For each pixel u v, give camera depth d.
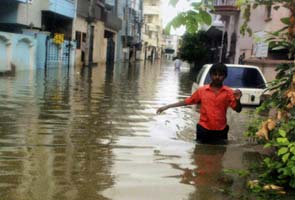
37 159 4.29
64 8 21.05
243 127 6.46
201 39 29.97
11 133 5.45
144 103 9.19
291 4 3.71
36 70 16.78
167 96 11.00
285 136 3.72
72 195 3.33
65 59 21.50
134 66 31.69
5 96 8.84
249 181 3.67
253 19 15.01
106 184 3.61
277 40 4.04
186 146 5.09
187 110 8.21
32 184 3.54
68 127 6.02
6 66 14.24
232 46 20.91
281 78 4.00
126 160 4.37
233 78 8.62
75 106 8.05
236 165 4.29
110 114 7.34
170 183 3.69
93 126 6.18
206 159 4.50
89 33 26.56
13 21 16.83
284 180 3.65
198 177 3.87
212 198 3.37
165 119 7.10
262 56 13.40
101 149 4.81
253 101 8.28
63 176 3.77
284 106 3.83
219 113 5.23
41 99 8.71
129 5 45.31
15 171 3.86
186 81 17.52
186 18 2.84
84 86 12.16
